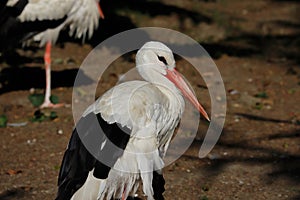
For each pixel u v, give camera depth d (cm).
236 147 1130
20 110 1289
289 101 1399
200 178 995
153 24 1944
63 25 1328
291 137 1177
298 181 990
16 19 1306
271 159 1077
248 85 1507
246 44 1859
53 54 1670
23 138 1147
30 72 1522
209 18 2052
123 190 781
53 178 988
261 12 2167
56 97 1315
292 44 1869
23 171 1013
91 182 723
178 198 923
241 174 1016
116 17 1956
